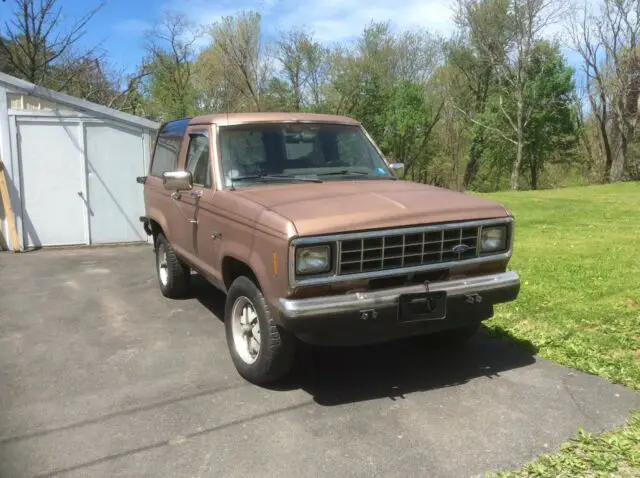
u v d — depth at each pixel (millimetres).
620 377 4402
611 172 38094
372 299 3834
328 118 5699
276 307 3857
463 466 3312
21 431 3795
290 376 4629
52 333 5848
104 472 3314
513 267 8281
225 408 4090
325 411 4027
